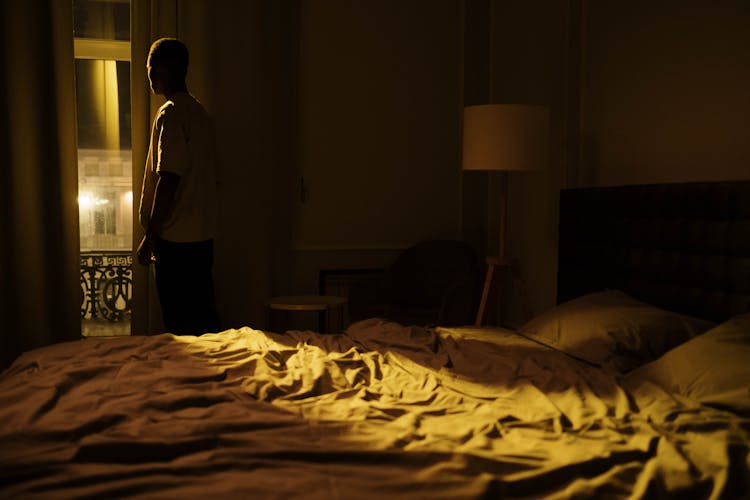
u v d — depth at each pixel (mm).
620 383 1891
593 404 1691
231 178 3762
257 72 3762
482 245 4312
